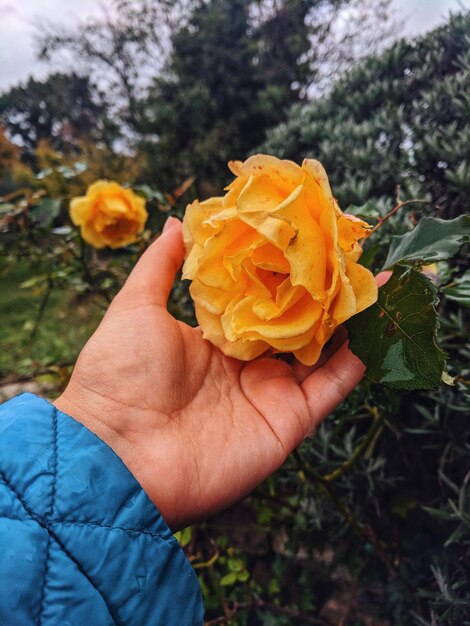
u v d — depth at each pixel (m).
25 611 0.18
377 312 0.22
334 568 0.42
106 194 0.52
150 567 0.21
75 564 0.19
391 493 0.41
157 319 0.28
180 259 0.31
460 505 0.29
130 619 0.20
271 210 0.21
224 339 0.26
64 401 0.25
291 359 0.29
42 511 0.20
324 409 0.26
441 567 0.34
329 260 0.21
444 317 0.36
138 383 0.26
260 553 0.50
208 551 0.51
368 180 0.43
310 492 0.41
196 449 0.25
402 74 0.51
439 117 0.42
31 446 0.21
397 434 0.37
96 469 0.21
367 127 0.46
